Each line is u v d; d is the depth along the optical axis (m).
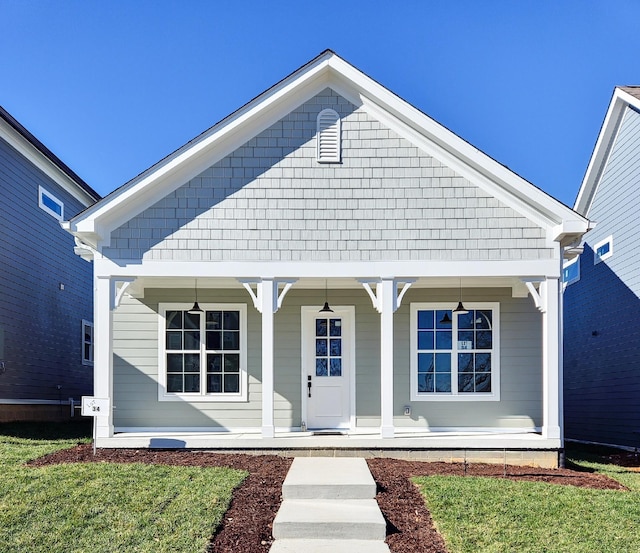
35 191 14.28
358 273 9.20
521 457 9.02
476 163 9.13
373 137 9.39
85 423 14.71
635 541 5.68
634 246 13.04
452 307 10.70
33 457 8.10
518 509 6.34
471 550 5.44
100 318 9.08
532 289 9.23
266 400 9.03
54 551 5.33
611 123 13.98
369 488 6.65
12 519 5.80
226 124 9.08
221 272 9.18
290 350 10.66
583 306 15.76
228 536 5.71
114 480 6.87
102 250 9.14
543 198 9.01
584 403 15.52
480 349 10.63
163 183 9.26
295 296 10.76
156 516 5.98
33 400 14.04
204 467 7.76
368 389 10.62
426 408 10.49
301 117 9.40
